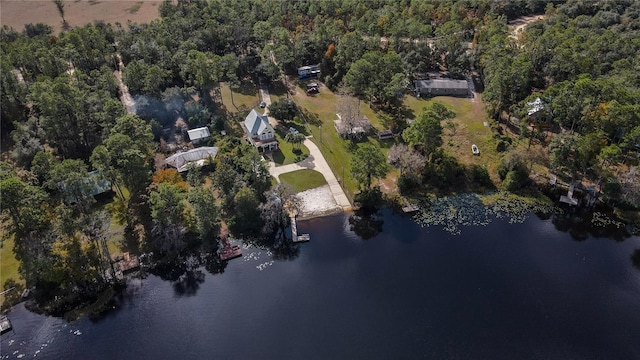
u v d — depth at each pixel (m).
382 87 157.88
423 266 104.38
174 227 105.88
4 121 146.75
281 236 113.44
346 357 85.94
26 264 98.19
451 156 136.12
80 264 98.00
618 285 99.06
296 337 89.62
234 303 96.75
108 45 183.12
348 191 125.44
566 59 154.62
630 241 110.38
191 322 93.12
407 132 131.00
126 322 93.50
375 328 91.00
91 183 109.25
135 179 113.56
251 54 191.12
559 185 125.88
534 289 98.25
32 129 139.75
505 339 88.31
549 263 104.69
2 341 90.06
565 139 121.38
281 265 105.50
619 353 85.88
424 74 181.12
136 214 117.44
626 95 129.00
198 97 164.00
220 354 87.12
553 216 117.88
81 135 137.88
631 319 91.94
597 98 130.38
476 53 179.62
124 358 86.88
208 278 102.62
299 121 155.38
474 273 102.44
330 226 116.00
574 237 111.69
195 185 124.00
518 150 127.94
